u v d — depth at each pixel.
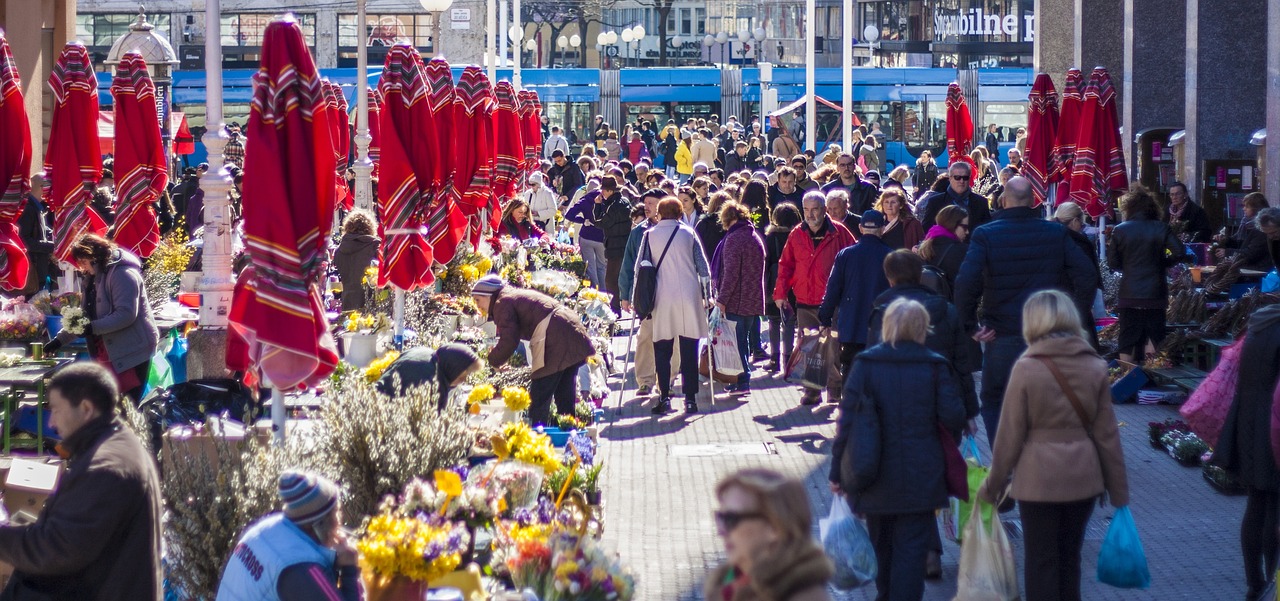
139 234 17.27
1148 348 16.91
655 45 108.00
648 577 9.68
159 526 6.55
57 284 19.12
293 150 8.14
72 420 6.45
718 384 17.50
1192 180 25.25
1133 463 12.95
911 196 24.53
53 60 25.41
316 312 8.39
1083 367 8.24
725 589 4.33
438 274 15.09
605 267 24.47
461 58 73.56
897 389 8.46
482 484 8.11
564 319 12.58
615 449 13.98
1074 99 21.75
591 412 14.06
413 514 7.69
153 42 30.83
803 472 12.90
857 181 20.39
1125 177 21.47
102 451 6.35
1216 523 10.94
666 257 15.73
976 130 55.75
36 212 18.69
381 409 8.52
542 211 27.83
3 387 12.08
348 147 27.31
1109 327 17.69
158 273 16.95
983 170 29.33
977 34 78.88
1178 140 25.59
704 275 16.06
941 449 8.51
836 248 15.70
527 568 7.22
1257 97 25.06
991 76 55.72
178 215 27.30
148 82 17.31
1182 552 10.21
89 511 6.22
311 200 8.18
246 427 8.23
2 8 22.67
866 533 8.78
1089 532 10.76
